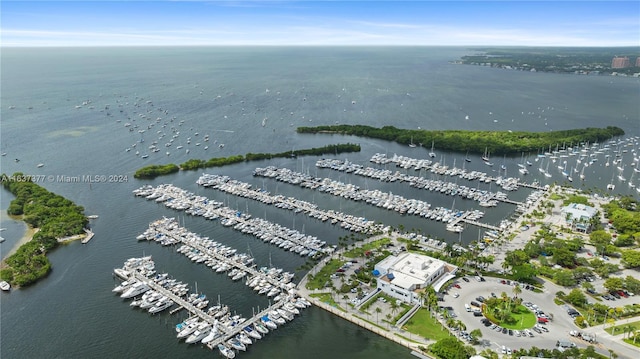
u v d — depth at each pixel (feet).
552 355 595.06
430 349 634.02
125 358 649.61
